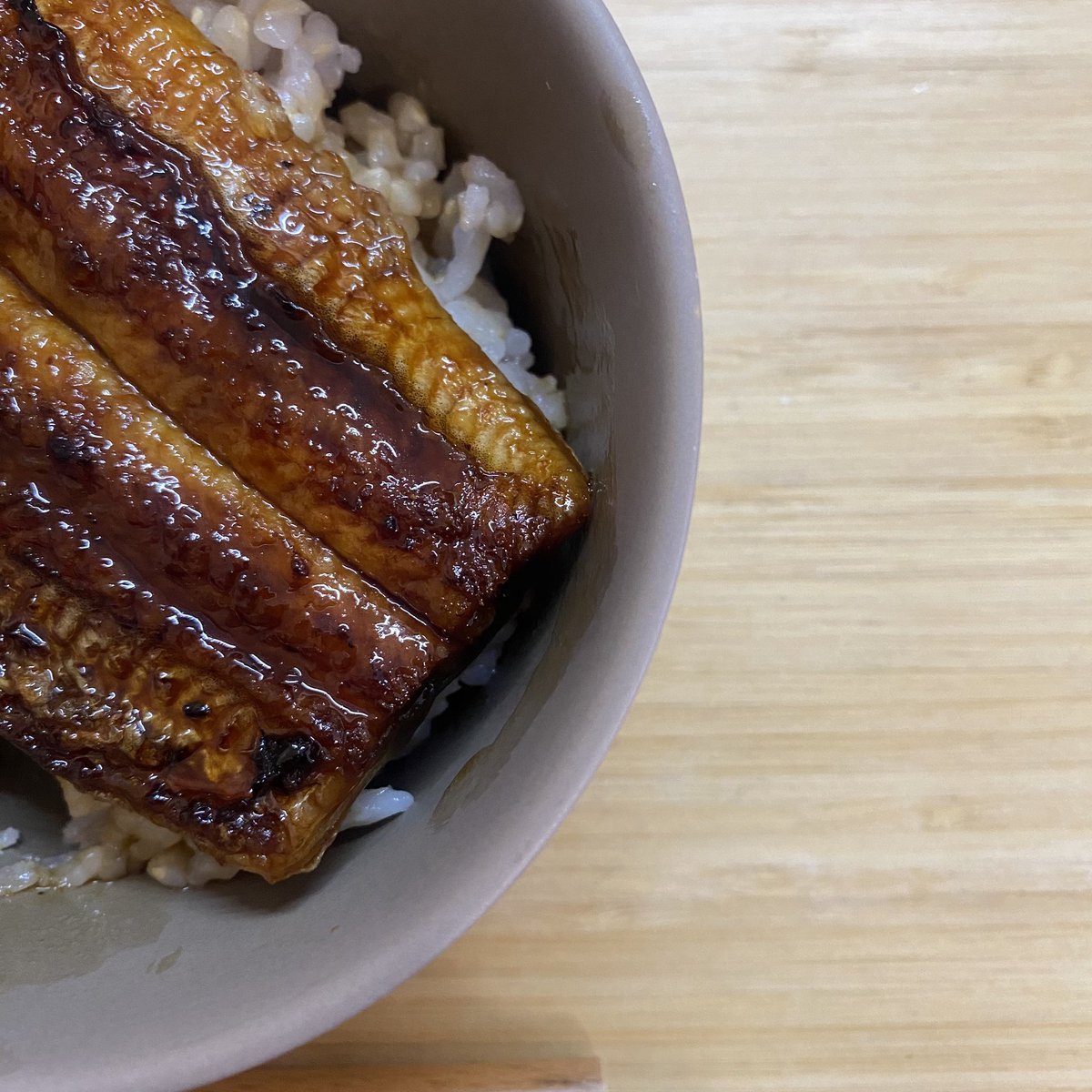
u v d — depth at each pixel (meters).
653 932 0.20
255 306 0.15
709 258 0.21
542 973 0.20
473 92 0.17
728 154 0.21
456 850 0.14
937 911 0.20
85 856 0.17
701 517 0.20
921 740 0.20
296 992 0.13
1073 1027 0.20
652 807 0.20
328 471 0.15
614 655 0.14
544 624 0.16
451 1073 0.19
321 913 0.15
